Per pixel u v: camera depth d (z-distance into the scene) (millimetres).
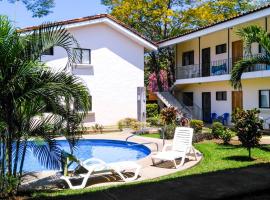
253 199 5703
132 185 6445
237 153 12297
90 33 22125
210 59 25656
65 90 6660
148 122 24109
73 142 7488
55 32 7449
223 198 5520
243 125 11258
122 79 23266
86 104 7133
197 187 6062
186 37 23891
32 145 7410
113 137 18156
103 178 8977
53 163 7492
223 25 20484
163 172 9500
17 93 6562
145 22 32625
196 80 25016
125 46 23438
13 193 6988
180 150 11281
